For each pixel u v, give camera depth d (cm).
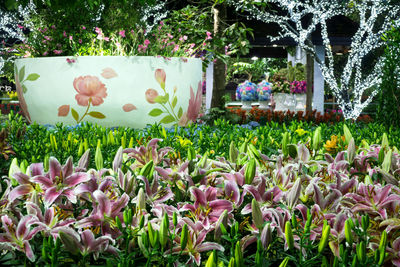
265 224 127
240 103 2034
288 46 1895
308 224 122
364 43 1495
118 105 638
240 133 375
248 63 3284
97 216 123
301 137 359
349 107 1488
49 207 131
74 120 646
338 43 1745
